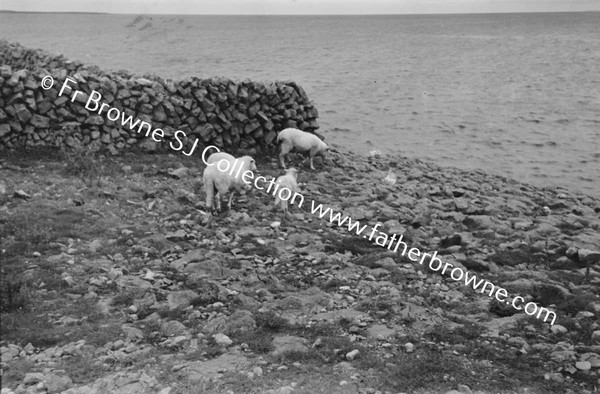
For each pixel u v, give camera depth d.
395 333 9.23
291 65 69.00
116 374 7.72
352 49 94.00
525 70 65.50
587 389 8.06
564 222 17.31
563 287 11.73
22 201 13.23
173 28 145.62
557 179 26.81
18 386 7.38
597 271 12.92
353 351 8.46
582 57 76.44
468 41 111.38
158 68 58.69
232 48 92.00
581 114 41.59
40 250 11.12
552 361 8.71
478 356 8.75
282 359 8.26
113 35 100.50
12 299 9.18
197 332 8.91
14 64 24.27
